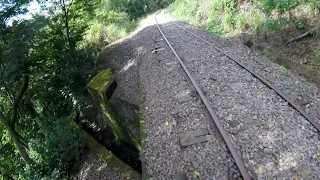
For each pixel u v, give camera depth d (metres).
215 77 6.34
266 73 6.28
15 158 10.15
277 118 4.53
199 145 4.22
